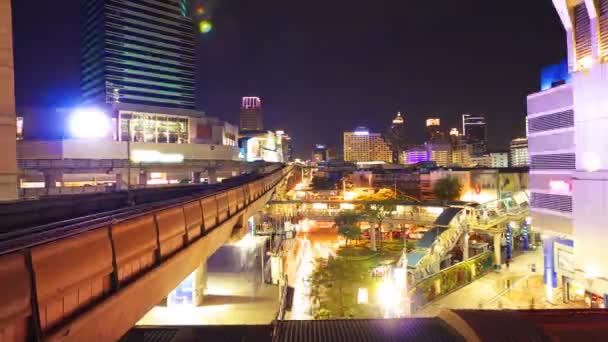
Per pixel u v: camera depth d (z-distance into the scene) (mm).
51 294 8375
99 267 10188
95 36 156375
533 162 46156
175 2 165500
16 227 16328
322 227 109375
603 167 35688
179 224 16375
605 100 35469
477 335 11703
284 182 110500
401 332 13398
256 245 50344
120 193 26391
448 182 107938
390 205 77938
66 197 21734
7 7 22109
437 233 54125
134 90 156375
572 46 39406
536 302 44344
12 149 22031
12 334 7539
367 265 52812
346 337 13203
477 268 53562
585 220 37531
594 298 37938
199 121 123312
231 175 128375
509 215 58750
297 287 53125
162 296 15320
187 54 168500
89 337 10039
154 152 108938
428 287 44156
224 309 35812
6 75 21812
